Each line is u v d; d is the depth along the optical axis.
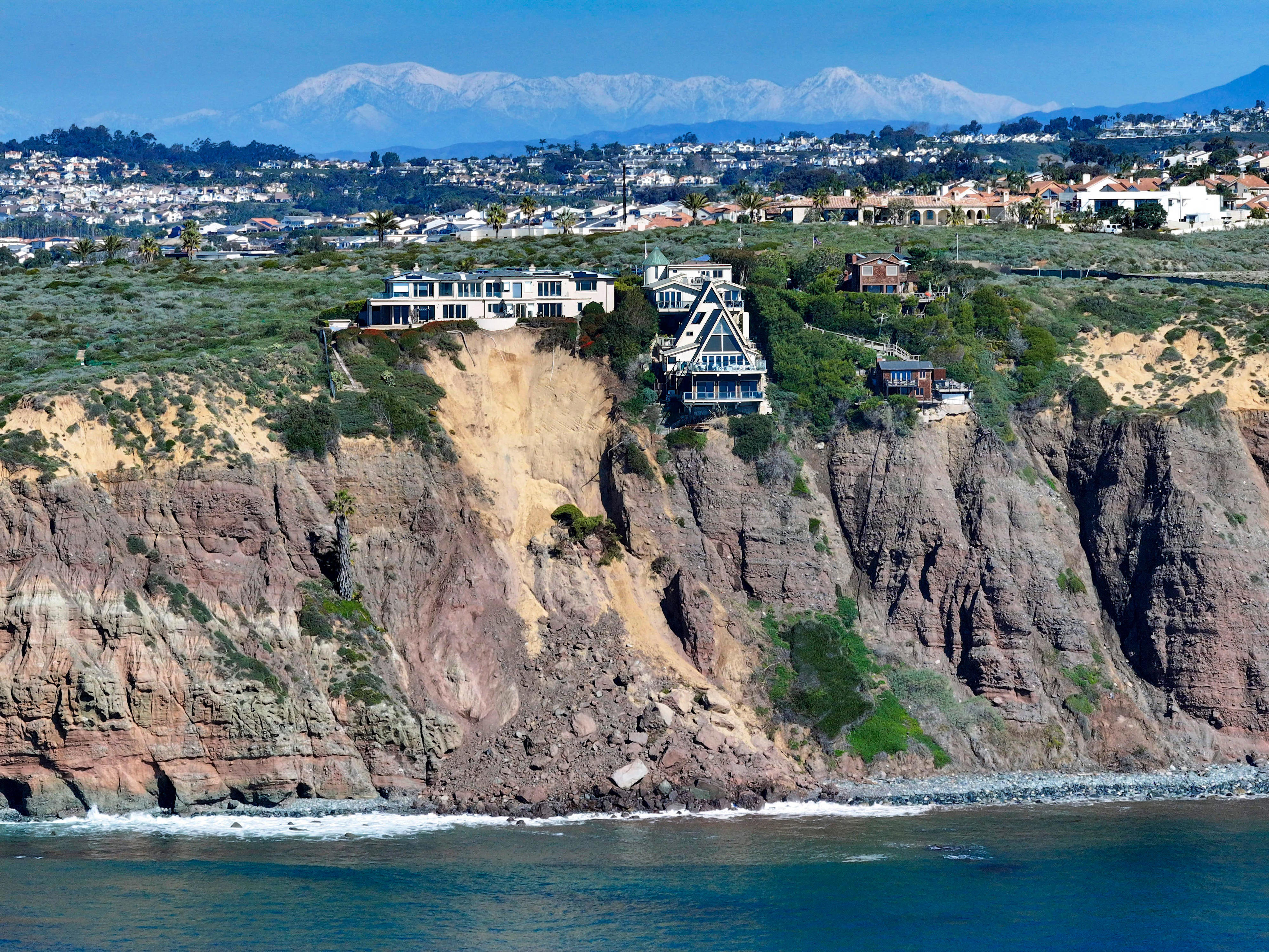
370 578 180.00
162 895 141.12
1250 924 139.75
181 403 178.75
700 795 170.75
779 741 181.25
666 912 139.88
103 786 160.38
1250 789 178.88
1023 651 190.00
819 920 138.38
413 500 184.38
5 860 148.38
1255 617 188.62
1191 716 188.88
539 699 177.62
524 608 184.88
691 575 190.62
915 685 189.50
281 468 178.38
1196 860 155.38
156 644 161.62
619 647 183.50
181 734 160.62
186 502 171.25
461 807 166.38
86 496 165.88
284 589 172.25
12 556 160.12
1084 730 187.00
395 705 169.12
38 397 171.50
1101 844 159.88
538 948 131.62
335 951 130.25
